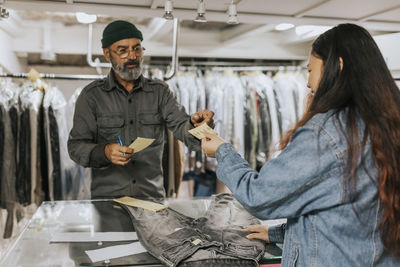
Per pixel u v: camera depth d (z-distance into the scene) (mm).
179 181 2662
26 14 3141
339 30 923
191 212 1478
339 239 874
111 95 1897
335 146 850
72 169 2602
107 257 1081
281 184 875
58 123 2557
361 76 862
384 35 2412
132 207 1511
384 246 885
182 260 1048
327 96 900
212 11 1785
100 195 1885
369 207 861
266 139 3279
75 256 1082
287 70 3639
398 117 839
